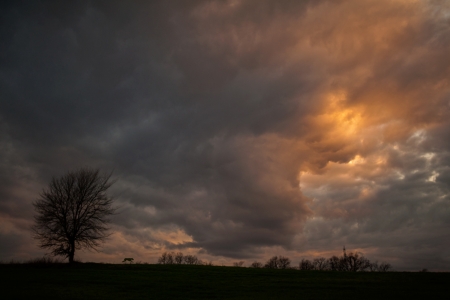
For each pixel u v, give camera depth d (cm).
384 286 3284
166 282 3553
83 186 5762
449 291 2964
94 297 2634
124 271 4616
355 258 10419
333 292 2961
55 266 5156
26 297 2552
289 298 2667
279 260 11538
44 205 5547
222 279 3934
